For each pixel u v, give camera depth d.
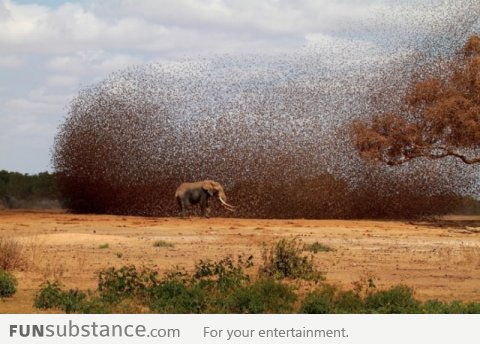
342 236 31.61
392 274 20.58
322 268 21.45
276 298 15.69
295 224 37.94
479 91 37.94
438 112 37.97
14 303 16.20
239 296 15.55
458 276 20.38
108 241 27.38
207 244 27.42
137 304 15.93
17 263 20.53
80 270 20.66
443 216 50.28
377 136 40.12
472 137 37.62
